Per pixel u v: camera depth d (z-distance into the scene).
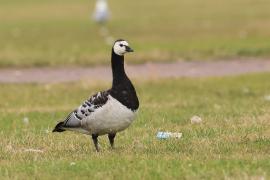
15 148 14.44
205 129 15.85
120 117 12.55
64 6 63.00
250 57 32.97
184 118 17.98
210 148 13.35
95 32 44.16
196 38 39.06
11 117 19.62
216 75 28.83
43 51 35.81
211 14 50.44
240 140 14.19
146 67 31.12
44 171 11.75
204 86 26.20
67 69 31.47
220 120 17.25
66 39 41.16
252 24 43.25
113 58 12.96
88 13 56.44
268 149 13.16
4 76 30.08
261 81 26.98
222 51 33.84
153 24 46.72
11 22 51.59
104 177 11.15
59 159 12.75
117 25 47.25
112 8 60.03
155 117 18.30
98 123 12.72
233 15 48.88
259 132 15.06
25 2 67.62
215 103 21.56
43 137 15.62
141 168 11.60
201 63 31.88
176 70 30.28
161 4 61.16
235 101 22.02
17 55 34.31
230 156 12.43
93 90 25.88
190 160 12.10
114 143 14.62
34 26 48.66
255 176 10.66
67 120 13.24
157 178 10.95
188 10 54.69
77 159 12.67
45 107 21.95
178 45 36.25
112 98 12.52
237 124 16.41
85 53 34.59
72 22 50.34
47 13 57.44
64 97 24.28
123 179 11.01
